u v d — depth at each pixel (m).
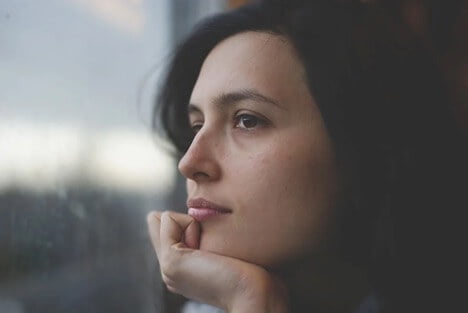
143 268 1.08
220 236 0.65
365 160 0.65
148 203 1.11
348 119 0.65
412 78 0.71
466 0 1.30
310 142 0.64
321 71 0.65
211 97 0.67
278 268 0.66
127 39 1.09
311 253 0.66
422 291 0.68
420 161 0.69
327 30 0.67
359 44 0.68
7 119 0.85
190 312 0.86
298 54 0.66
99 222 1.02
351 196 0.66
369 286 0.71
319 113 0.65
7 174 0.85
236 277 0.62
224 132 0.67
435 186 0.70
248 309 0.61
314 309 0.72
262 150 0.64
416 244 0.68
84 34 0.99
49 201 0.93
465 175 0.74
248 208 0.64
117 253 1.05
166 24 1.18
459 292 0.70
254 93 0.64
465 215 0.72
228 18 0.73
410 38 0.75
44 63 0.91
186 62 0.83
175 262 0.67
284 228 0.64
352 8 0.72
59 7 0.94
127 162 1.08
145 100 1.08
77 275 0.97
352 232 0.68
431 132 0.72
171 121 0.90
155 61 1.14
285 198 0.63
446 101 0.77
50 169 0.93
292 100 0.65
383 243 0.66
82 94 0.99
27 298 0.88
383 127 0.67
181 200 1.13
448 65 1.26
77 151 0.98
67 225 0.96
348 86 0.65
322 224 0.65
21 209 0.88
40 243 0.91
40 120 0.91
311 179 0.64
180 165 0.66
